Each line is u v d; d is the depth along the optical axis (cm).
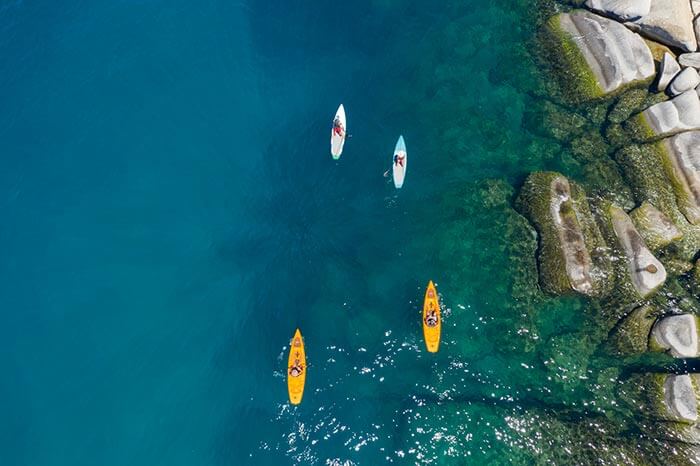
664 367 2612
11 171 3197
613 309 2762
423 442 2611
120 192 3198
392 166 3281
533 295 2864
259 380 2792
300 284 3031
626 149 3075
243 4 3791
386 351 2834
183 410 2731
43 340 2822
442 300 2927
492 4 3728
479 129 3353
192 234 3134
